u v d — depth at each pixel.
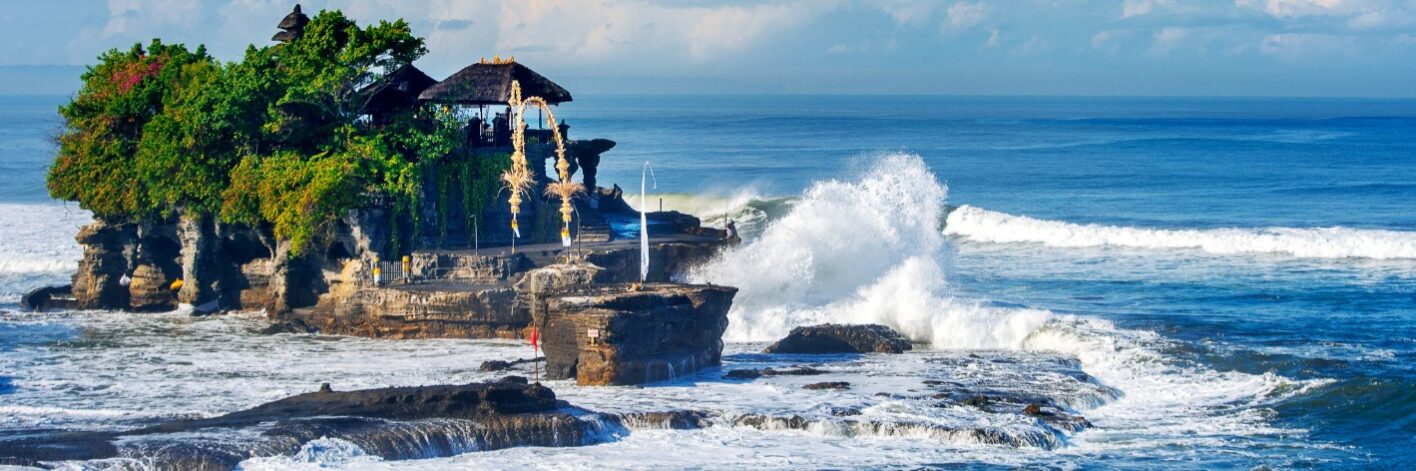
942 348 86.19
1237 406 69.81
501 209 102.19
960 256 124.31
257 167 98.12
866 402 68.25
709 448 62.06
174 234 102.44
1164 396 72.00
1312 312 94.12
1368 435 64.69
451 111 103.50
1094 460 60.91
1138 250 126.38
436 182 99.56
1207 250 125.56
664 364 73.69
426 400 64.50
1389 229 144.25
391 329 90.38
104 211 101.75
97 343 89.06
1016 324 87.19
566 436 62.53
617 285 80.44
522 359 79.81
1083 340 83.38
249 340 89.81
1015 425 63.97
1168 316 93.00
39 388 74.31
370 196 95.25
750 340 90.50
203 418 64.69
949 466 59.72
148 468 56.22
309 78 99.31
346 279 95.19
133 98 104.00
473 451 61.28
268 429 61.12
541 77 109.75
